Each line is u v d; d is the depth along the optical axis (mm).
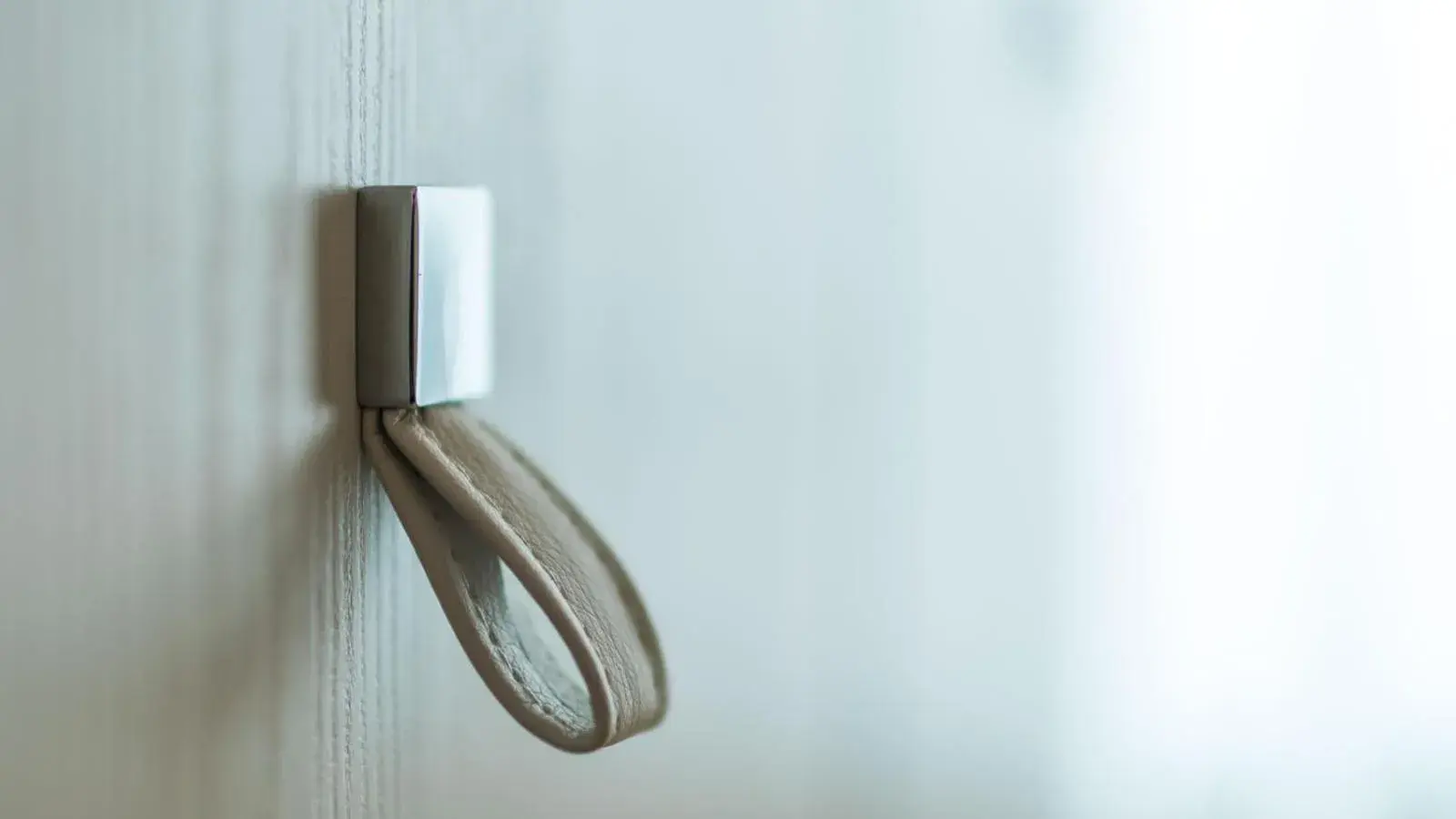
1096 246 635
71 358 171
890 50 542
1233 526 685
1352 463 696
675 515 468
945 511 583
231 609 201
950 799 596
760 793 516
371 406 225
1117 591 657
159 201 184
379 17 247
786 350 509
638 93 427
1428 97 682
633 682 236
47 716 170
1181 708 678
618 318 430
